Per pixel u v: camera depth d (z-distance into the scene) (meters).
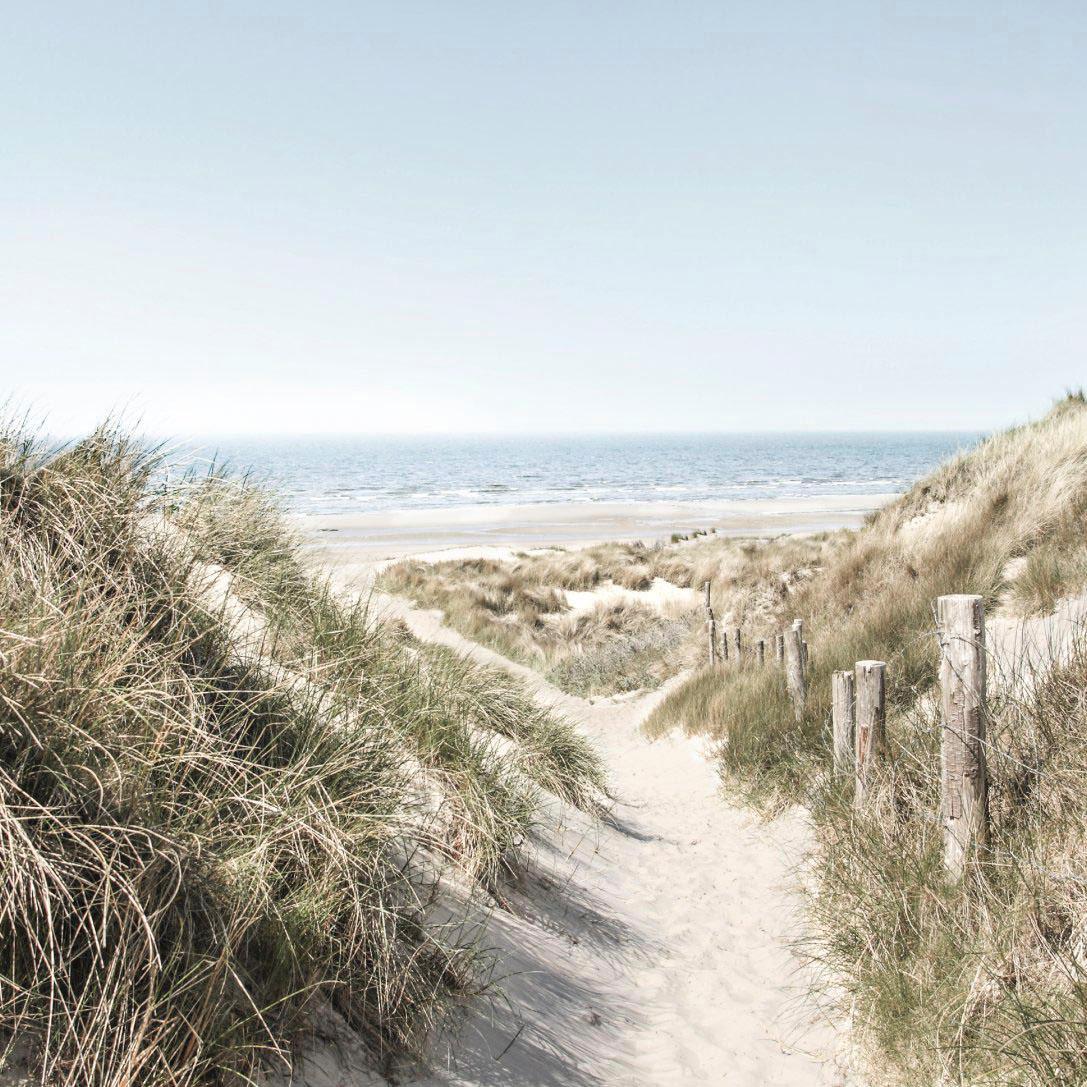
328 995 2.66
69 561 3.61
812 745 7.71
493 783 5.06
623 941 4.72
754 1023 3.90
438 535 48.72
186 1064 2.04
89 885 2.21
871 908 3.98
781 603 16.81
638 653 18.88
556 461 164.88
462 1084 2.76
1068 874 3.20
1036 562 8.63
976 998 3.07
